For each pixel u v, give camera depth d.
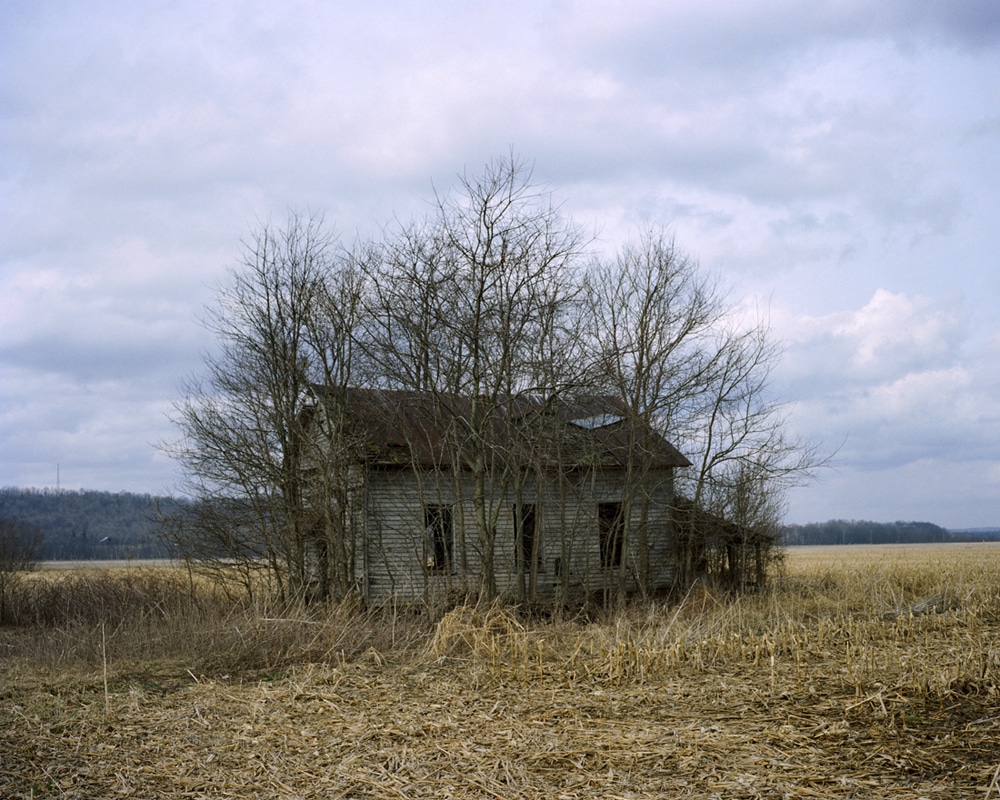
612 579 29.19
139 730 10.91
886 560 50.16
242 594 27.52
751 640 15.62
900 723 9.64
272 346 27.06
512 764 8.91
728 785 7.92
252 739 10.31
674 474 30.22
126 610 25.08
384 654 16.39
